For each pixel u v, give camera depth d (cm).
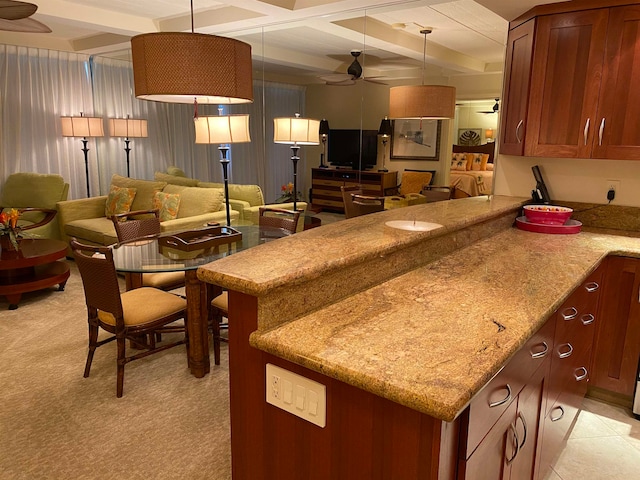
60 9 416
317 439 123
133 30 473
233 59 236
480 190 348
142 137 616
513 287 175
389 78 388
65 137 592
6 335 344
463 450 110
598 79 254
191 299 278
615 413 260
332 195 430
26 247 407
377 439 111
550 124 273
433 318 142
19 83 556
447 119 361
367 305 152
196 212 480
